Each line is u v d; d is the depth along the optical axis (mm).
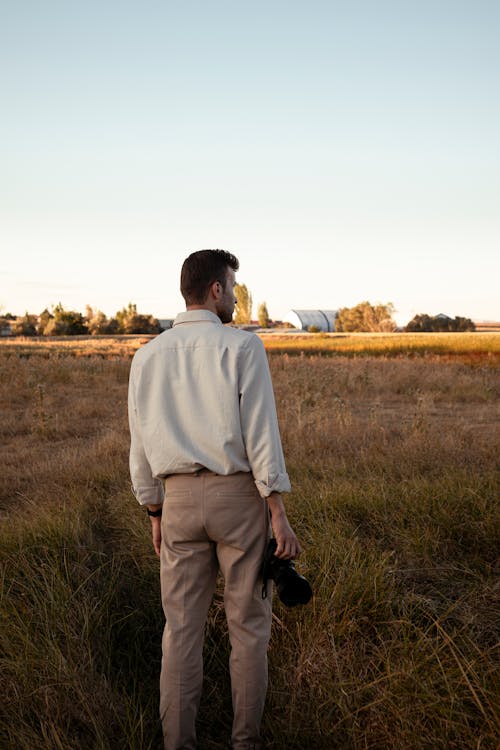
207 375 1582
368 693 1845
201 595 1661
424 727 1678
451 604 2455
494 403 10430
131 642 2283
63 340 51062
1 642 2029
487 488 3871
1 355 19625
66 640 2076
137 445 1703
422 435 6004
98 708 1802
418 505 3504
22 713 1755
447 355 23625
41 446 6930
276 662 2064
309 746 1723
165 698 1631
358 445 6082
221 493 1580
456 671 1828
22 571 2592
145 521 3434
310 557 2654
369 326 85312
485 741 1629
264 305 114562
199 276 1700
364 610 2256
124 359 18312
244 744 1649
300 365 16125
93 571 2781
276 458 1540
